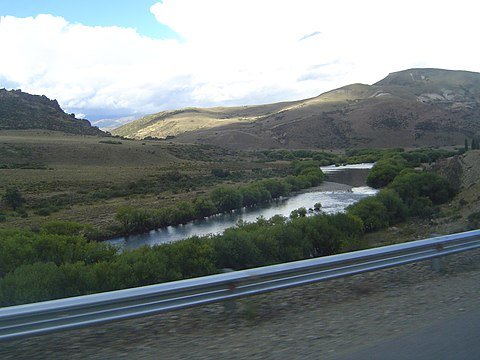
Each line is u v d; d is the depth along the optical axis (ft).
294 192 269.64
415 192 197.26
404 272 23.58
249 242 102.53
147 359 13.15
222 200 213.87
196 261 90.38
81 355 13.48
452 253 24.04
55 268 74.33
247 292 17.51
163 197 242.58
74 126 610.65
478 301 18.28
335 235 126.21
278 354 13.33
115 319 14.76
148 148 428.56
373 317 16.63
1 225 160.66
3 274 86.69
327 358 12.95
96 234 162.81
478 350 13.32
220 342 14.43
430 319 16.20
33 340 14.69
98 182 273.33
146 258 85.10
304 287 20.93
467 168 221.66
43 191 237.04
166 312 15.79
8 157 319.06
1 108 567.18
